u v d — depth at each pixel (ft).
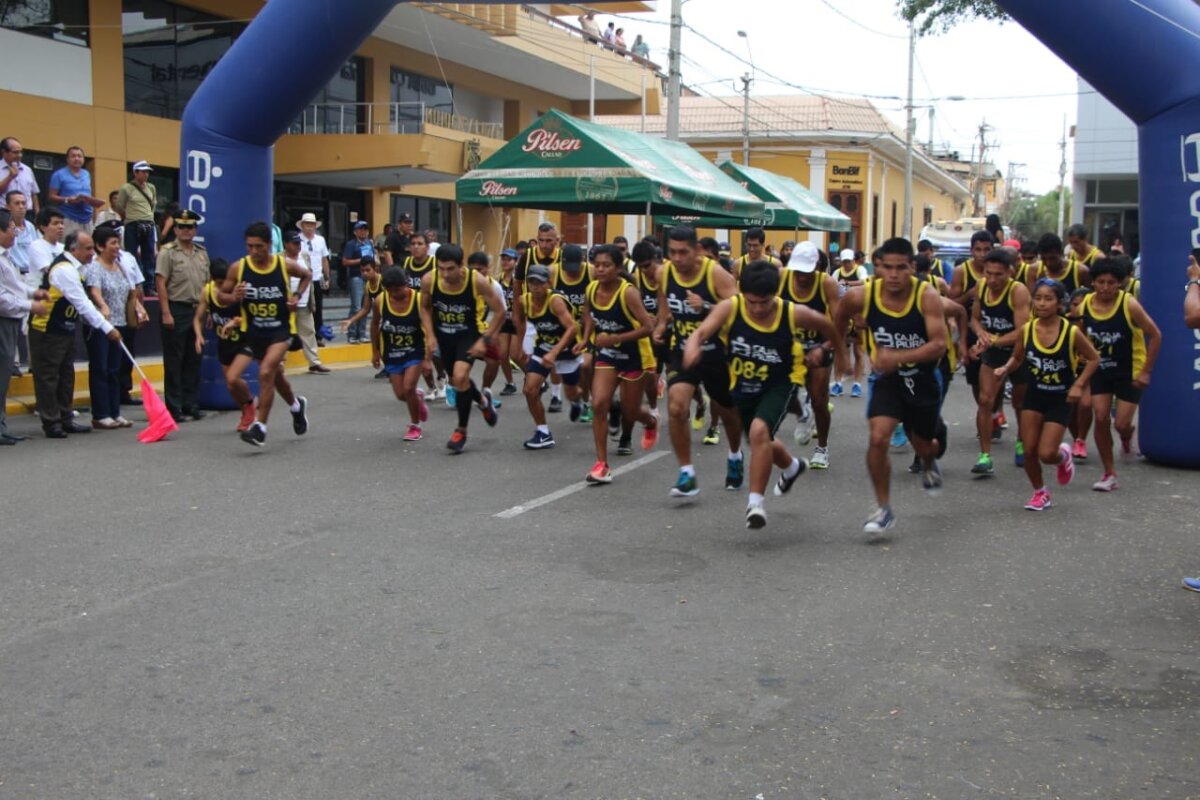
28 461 30.45
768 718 14.34
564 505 26.25
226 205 39.32
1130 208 103.50
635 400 30.32
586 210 50.14
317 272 52.90
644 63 115.14
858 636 17.43
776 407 22.81
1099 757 13.29
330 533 23.30
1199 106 29.81
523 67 97.25
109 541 22.41
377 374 49.83
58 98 64.08
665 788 12.44
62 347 33.91
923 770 12.93
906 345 22.26
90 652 16.42
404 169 77.61
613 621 17.99
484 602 18.89
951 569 21.20
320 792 12.32
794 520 25.05
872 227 132.77
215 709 14.48
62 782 12.51
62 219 37.37
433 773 12.77
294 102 39.27
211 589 19.42
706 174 53.47
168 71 72.02
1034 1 30.55
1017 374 30.63
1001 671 16.05
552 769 12.88
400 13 78.59
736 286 26.50
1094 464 32.53
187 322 37.86
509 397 46.85
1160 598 19.51
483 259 41.70
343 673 15.71
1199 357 30.73
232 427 37.09
